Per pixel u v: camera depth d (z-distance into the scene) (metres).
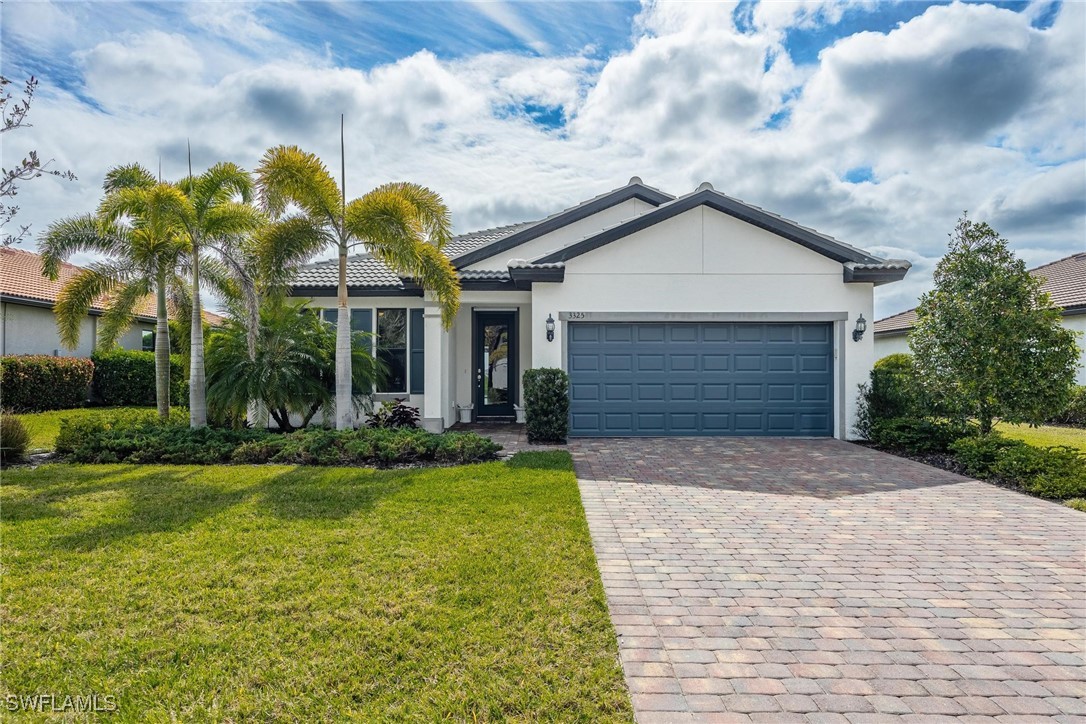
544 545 5.39
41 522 6.04
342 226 10.73
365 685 3.22
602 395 12.60
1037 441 12.88
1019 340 9.66
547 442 11.73
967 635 3.94
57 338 20.83
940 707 3.13
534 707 3.05
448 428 14.32
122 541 5.43
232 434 10.41
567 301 12.43
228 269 11.03
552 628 3.86
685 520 6.49
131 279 12.45
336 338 11.77
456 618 3.96
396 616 4.00
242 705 3.03
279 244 10.50
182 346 13.84
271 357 11.42
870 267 11.88
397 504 6.75
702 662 3.55
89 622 3.89
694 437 12.47
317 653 3.53
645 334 12.62
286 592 4.34
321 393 11.81
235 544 5.36
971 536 6.00
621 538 5.86
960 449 9.37
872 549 5.61
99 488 7.62
